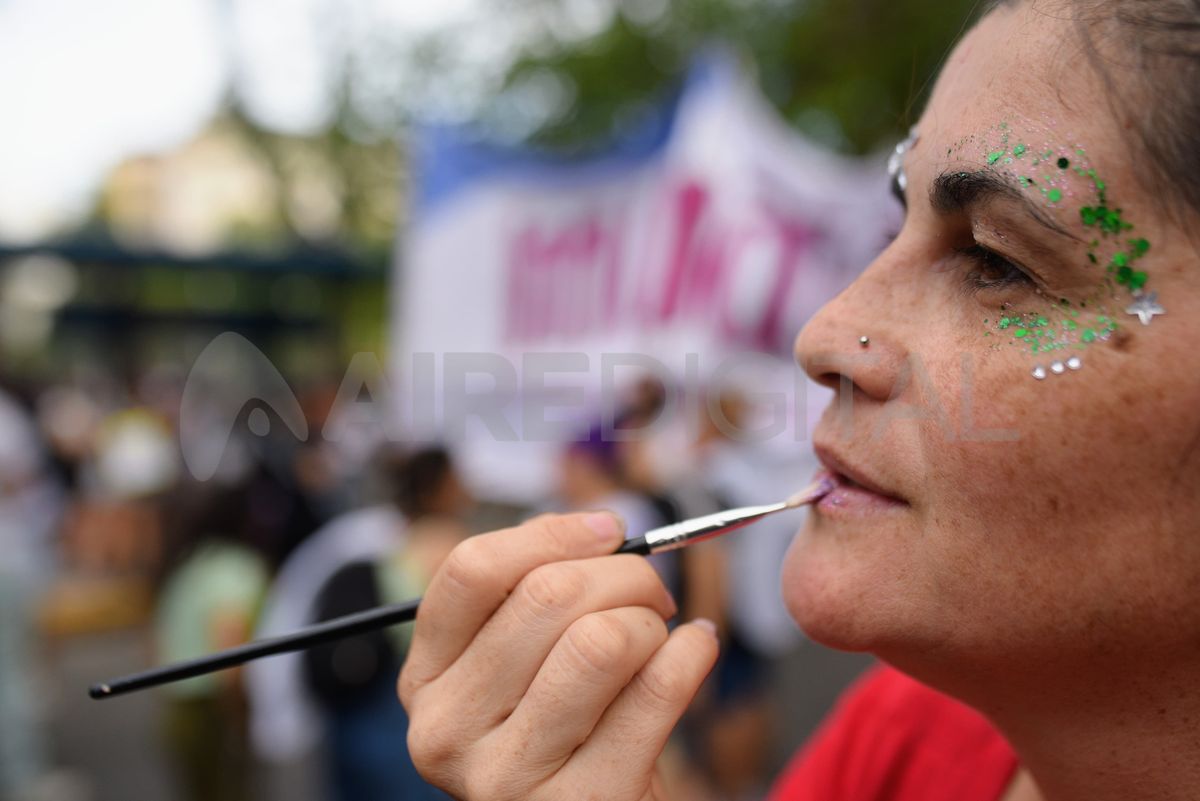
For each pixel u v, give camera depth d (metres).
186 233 14.84
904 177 0.78
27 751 4.07
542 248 4.05
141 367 13.01
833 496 0.74
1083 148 0.60
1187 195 0.57
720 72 3.64
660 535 0.80
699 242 3.59
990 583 0.63
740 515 0.78
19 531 4.15
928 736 1.01
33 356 13.42
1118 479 0.59
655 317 3.64
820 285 3.48
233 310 12.12
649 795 0.70
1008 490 0.62
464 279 4.28
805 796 1.12
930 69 0.95
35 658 5.30
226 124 11.56
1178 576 0.59
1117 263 0.59
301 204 11.38
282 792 4.20
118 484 7.44
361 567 2.68
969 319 0.65
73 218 16.34
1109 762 0.68
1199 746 0.64
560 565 0.73
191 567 3.15
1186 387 0.57
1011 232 0.62
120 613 6.38
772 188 3.53
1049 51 0.63
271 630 2.81
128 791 4.68
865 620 0.69
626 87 9.51
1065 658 0.64
